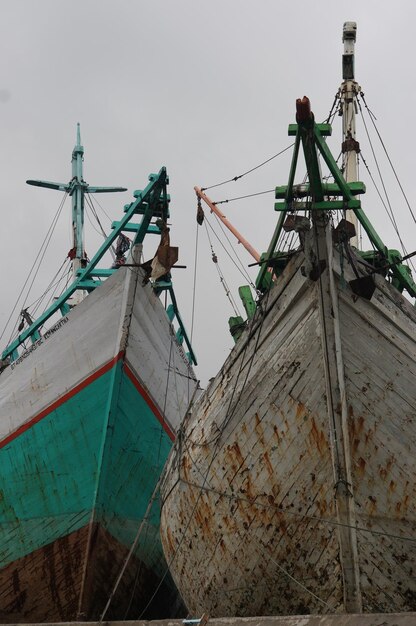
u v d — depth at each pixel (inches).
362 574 452.8
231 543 515.5
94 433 642.2
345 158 724.0
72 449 653.3
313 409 472.4
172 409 724.7
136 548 658.8
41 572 650.2
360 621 384.8
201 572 546.3
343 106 742.5
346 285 483.2
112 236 748.6
